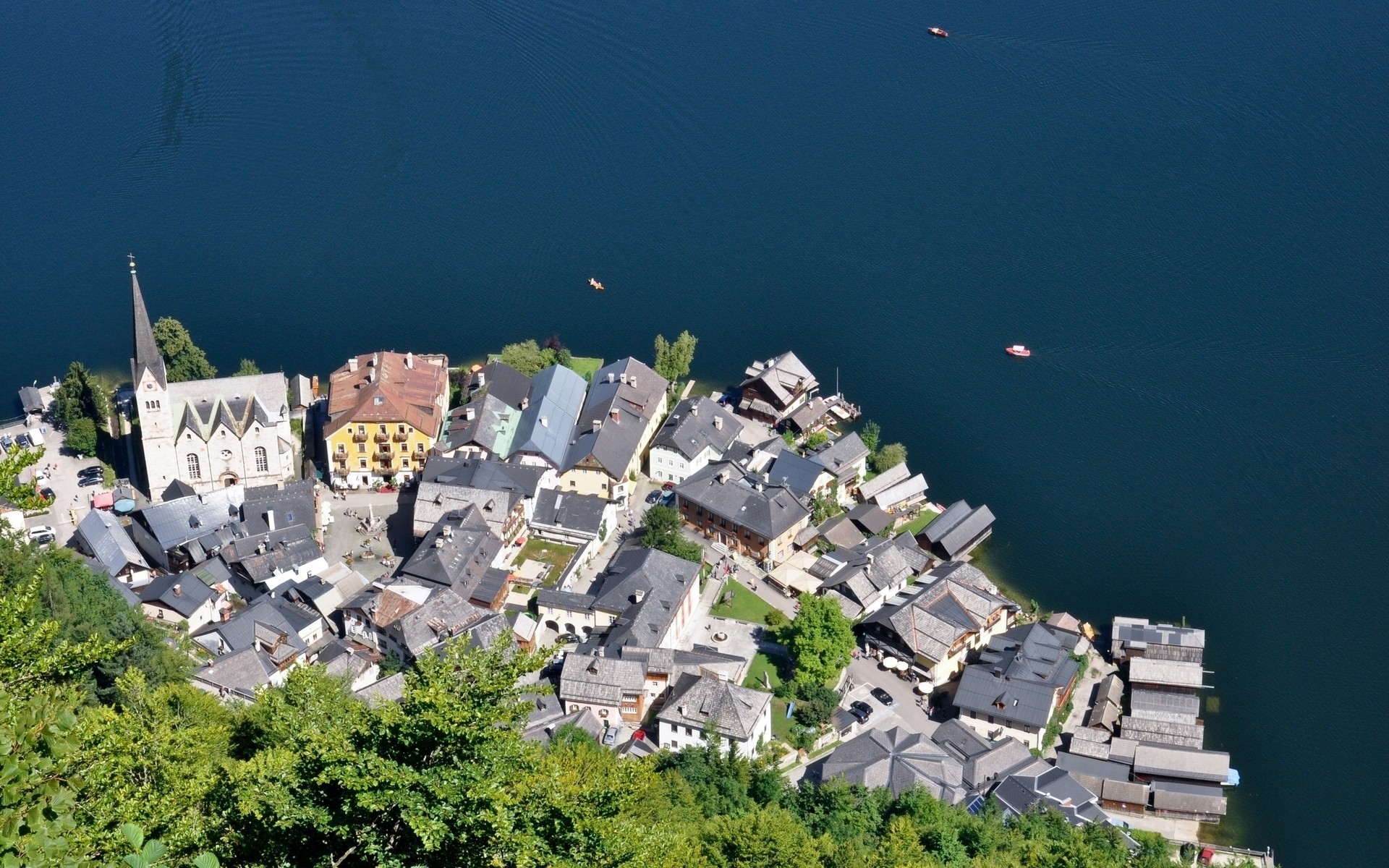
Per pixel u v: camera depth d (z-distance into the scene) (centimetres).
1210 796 16888
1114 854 15012
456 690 7838
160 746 9606
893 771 16325
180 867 7569
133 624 15938
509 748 7744
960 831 14888
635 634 18088
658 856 8481
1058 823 15588
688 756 15838
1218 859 16325
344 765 7381
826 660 18225
